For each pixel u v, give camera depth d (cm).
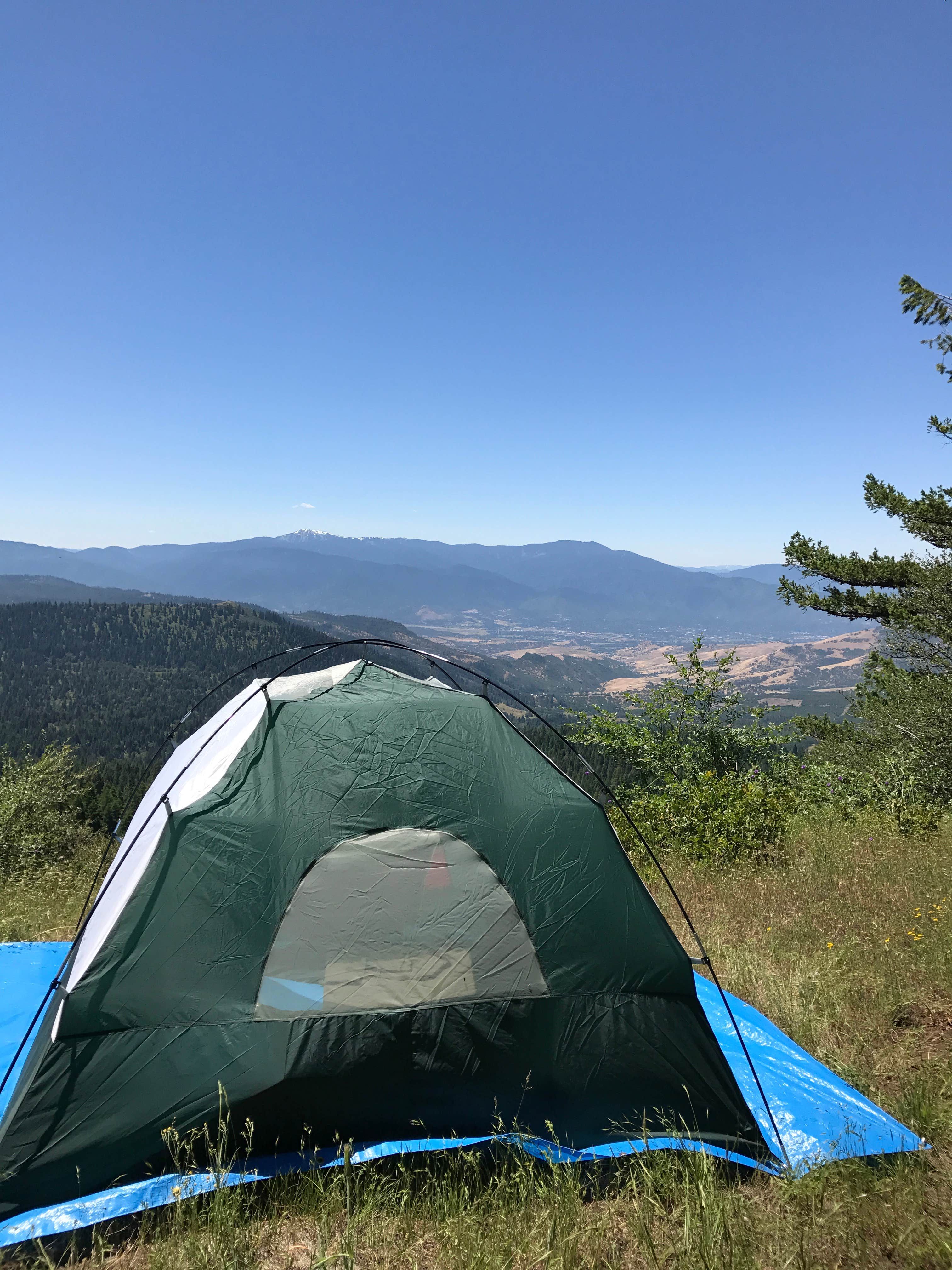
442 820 326
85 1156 269
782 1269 238
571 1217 258
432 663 425
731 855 645
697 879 596
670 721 1046
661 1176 273
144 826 356
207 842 312
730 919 499
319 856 314
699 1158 278
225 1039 284
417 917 309
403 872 316
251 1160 276
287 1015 289
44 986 409
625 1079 301
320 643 410
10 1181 263
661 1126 297
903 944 439
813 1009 375
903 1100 312
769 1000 388
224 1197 258
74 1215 257
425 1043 292
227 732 371
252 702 376
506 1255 243
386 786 330
